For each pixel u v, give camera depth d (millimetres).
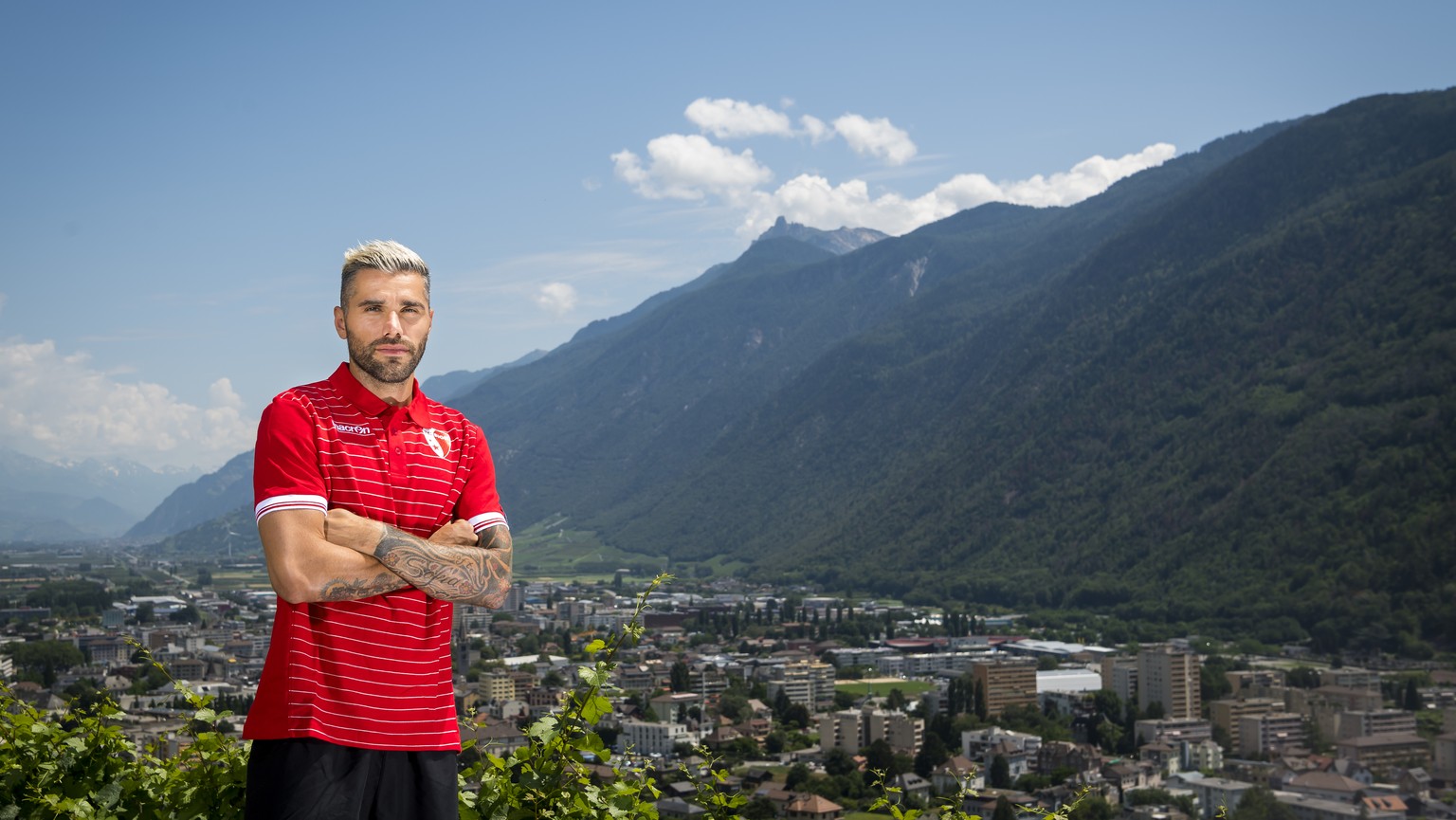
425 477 4426
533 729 5410
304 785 4027
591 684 5379
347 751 4102
